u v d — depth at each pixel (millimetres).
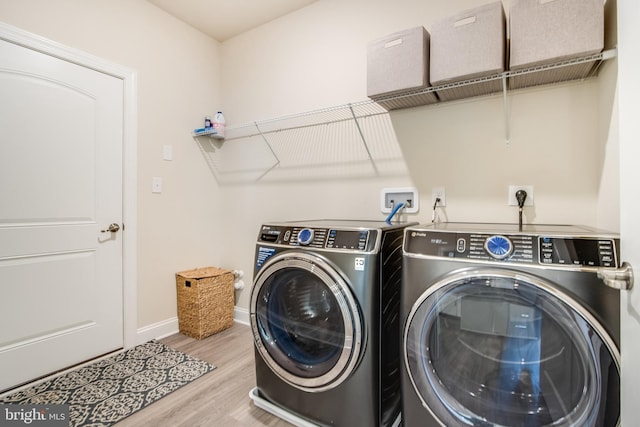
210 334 2398
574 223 1429
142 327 2273
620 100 756
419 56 1435
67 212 1897
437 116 1777
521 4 1219
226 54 2807
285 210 2441
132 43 2201
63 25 1865
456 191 1724
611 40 1157
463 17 1341
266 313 1483
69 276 1907
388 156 1952
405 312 1107
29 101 1744
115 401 1573
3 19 1644
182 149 2545
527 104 1529
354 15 2076
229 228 2795
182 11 2400
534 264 903
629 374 690
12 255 1694
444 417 1026
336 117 2160
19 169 1714
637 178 652
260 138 2580
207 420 1443
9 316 1685
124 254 2170
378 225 1470
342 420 1263
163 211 2410
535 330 912
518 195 1526
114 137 2113
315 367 1337
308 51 2295
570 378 862
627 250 702
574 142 1432
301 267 1321
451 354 1030
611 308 813
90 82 1988
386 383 1282
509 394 945
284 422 1424
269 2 2275
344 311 1211
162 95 2396
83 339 1965
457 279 993
